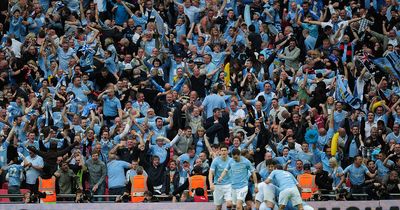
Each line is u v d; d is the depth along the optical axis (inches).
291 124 2704.2
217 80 2925.7
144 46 3056.1
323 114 2812.5
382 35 3260.3
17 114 2706.7
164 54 3006.9
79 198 2406.5
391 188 2539.4
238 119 2689.5
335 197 2480.3
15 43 3056.1
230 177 2265.0
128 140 2541.8
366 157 2642.7
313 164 2596.0
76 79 2810.0
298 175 2487.7
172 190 2486.5
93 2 3248.0
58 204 2365.9
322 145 2657.5
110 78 2933.1
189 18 3253.0
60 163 2448.3
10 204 2357.3
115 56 2960.1
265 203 2219.5
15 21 3157.0
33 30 3176.7
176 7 3304.6
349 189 2536.9
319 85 2878.9
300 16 3235.7
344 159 2659.9
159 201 2440.9
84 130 2667.3
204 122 2706.7
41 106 2736.2
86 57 2957.7
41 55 2987.2
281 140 2647.6
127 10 3186.5
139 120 2701.8
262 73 2974.9
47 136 2573.8
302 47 3142.2
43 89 2770.7
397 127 2733.8
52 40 2999.5
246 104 2832.2
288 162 2516.0
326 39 3139.8
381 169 2573.8
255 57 3004.4
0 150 2536.9
